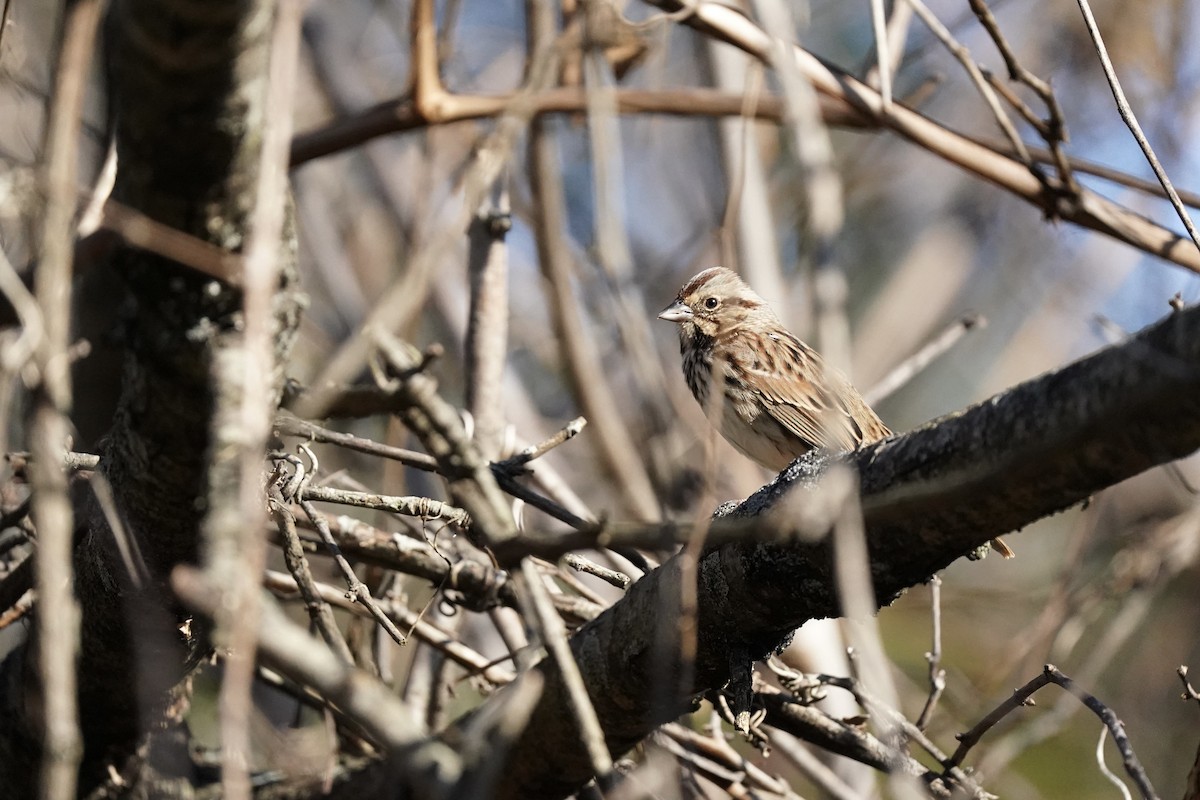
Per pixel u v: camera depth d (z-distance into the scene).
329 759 8.52
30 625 7.45
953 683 13.45
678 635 6.52
